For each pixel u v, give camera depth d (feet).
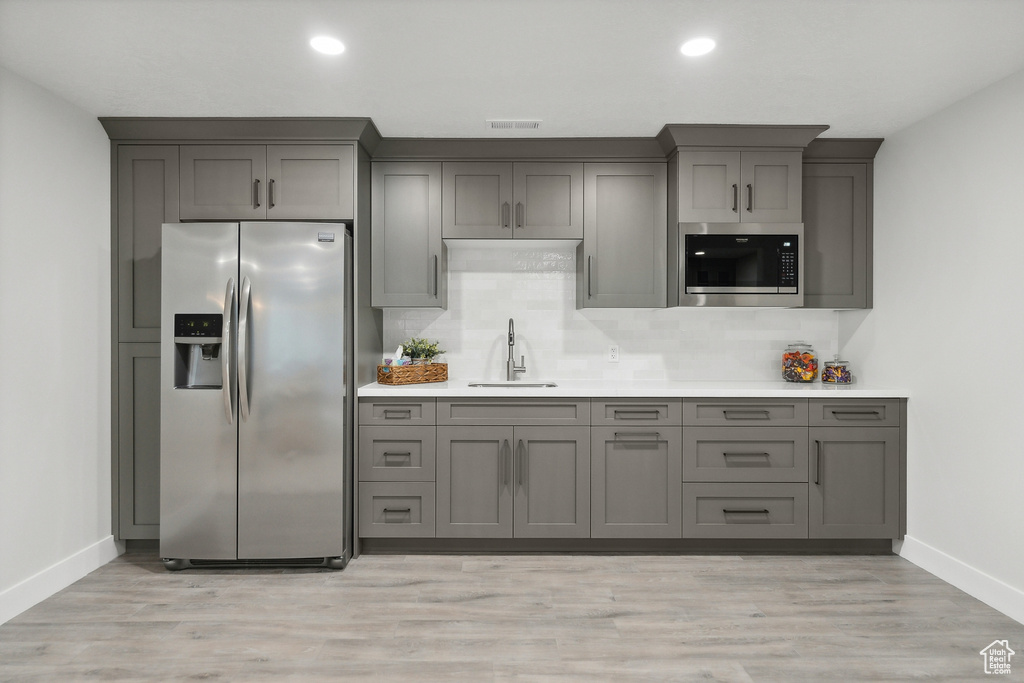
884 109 9.89
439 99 9.49
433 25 7.21
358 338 10.69
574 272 12.69
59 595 9.09
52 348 9.22
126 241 10.59
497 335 12.69
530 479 10.68
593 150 11.41
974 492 9.18
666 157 11.47
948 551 9.70
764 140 10.88
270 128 10.44
